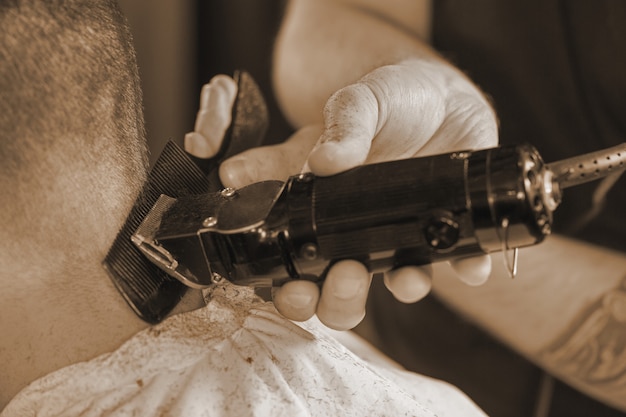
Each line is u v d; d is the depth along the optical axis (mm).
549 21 1458
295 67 1394
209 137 946
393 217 632
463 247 641
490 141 989
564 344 1290
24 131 647
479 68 1516
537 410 1484
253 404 688
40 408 707
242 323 748
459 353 1531
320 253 660
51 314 703
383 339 1601
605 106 1453
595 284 1283
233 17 1883
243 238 665
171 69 1896
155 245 680
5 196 654
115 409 693
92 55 675
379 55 1277
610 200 1447
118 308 712
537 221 619
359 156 673
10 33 645
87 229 684
